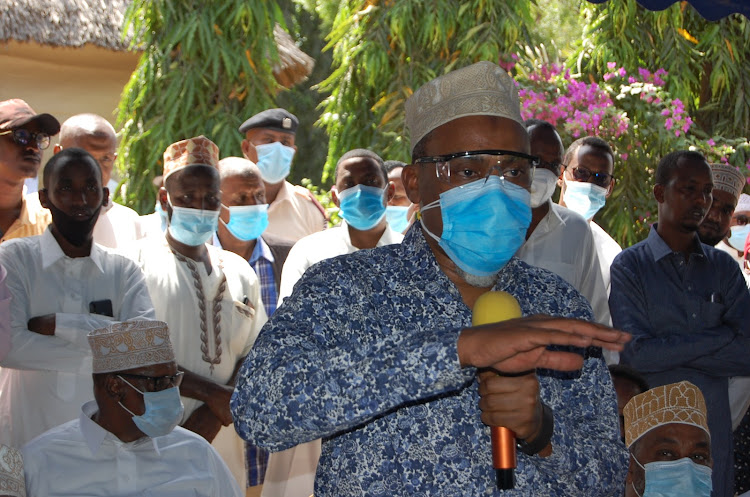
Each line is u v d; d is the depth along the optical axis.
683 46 8.13
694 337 4.17
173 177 4.34
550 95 7.68
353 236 5.02
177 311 4.29
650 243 4.43
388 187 5.41
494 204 1.78
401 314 1.78
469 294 1.90
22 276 3.84
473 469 1.70
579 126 7.31
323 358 1.59
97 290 3.96
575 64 8.42
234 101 7.36
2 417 3.94
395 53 7.58
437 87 1.87
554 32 9.46
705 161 4.42
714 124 8.62
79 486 3.14
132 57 8.96
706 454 3.07
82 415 3.22
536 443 1.64
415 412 1.71
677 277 4.35
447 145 1.83
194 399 4.21
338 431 1.69
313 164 12.94
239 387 1.65
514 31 7.43
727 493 4.29
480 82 1.83
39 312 3.84
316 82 13.01
